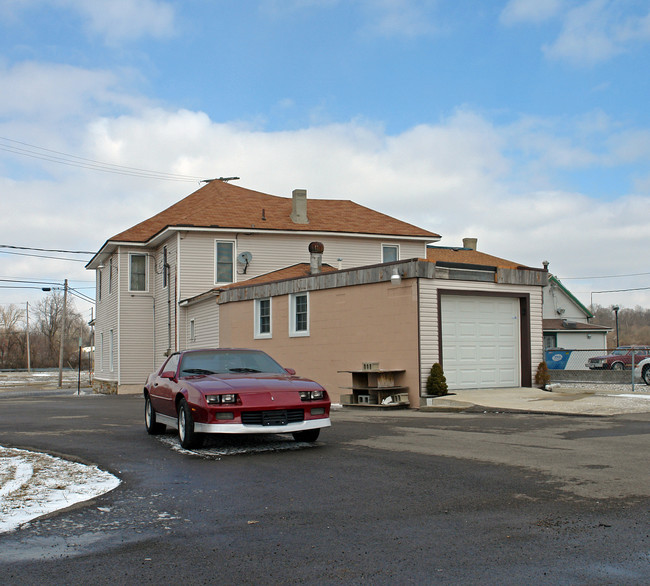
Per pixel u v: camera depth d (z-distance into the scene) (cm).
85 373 7162
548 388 1870
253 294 2370
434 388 1658
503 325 1861
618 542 493
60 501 683
